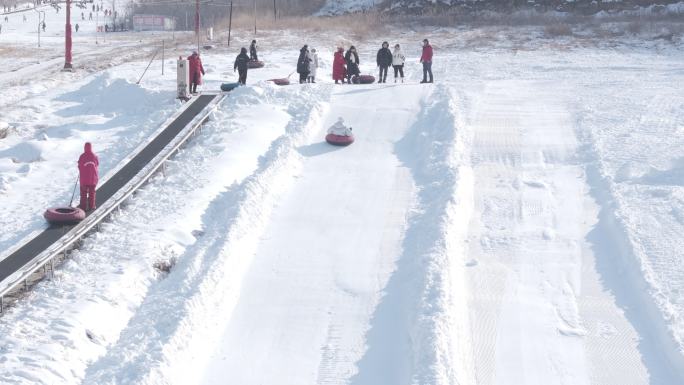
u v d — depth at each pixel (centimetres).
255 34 6488
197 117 3206
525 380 1547
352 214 2288
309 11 8612
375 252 2058
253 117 3141
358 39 6312
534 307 1816
